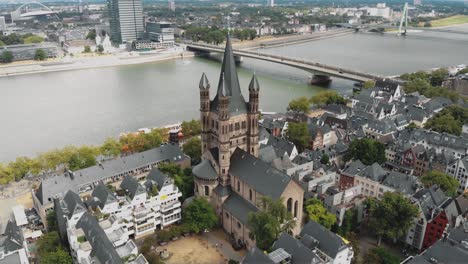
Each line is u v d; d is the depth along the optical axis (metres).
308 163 186.25
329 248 121.38
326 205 157.50
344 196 160.25
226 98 150.50
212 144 168.25
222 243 150.50
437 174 171.50
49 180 162.25
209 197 163.75
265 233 130.50
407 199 144.38
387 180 167.25
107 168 179.38
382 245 149.12
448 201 148.50
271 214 131.25
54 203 149.25
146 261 121.25
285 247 119.38
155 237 149.62
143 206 152.25
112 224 134.88
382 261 132.00
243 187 153.38
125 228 139.50
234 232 152.25
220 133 154.38
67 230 135.62
